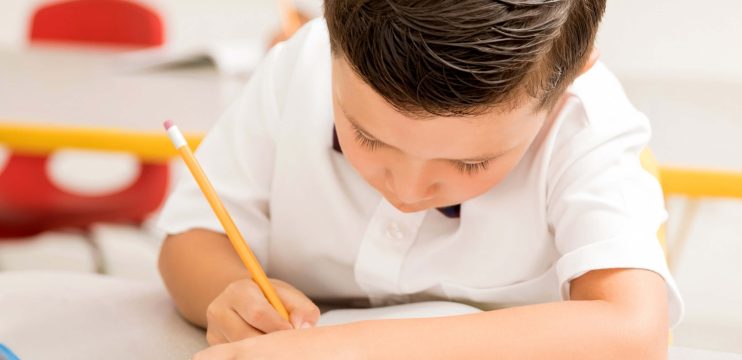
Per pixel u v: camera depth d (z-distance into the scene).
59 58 1.54
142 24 1.87
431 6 0.48
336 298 0.79
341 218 0.74
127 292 0.74
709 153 1.08
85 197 1.75
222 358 0.54
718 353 0.65
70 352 0.63
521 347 0.55
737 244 2.02
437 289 0.74
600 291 0.60
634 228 0.61
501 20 0.48
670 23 2.21
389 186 0.58
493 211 0.69
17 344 0.63
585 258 0.61
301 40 0.77
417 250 0.73
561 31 0.52
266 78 0.77
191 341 0.66
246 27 2.57
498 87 0.49
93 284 0.75
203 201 0.75
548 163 0.66
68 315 0.68
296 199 0.74
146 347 0.65
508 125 0.52
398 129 0.51
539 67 0.52
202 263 0.70
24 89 1.30
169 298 0.74
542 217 0.68
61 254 2.05
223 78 1.39
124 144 1.06
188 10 2.58
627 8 2.22
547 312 0.57
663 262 0.61
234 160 0.76
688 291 1.85
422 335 0.55
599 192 0.63
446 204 0.61
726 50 2.20
